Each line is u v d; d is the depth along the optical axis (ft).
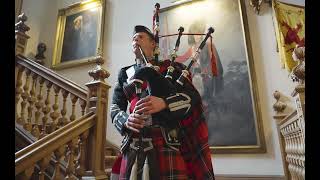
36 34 17.75
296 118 6.55
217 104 11.86
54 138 5.83
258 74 11.67
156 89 3.50
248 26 12.40
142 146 3.49
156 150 3.46
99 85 7.50
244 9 12.65
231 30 12.57
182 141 3.81
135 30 4.23
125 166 3.51
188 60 12.81
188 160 3.77
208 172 3.58
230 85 11.87
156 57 4.07
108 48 15.57
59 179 5.96
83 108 7.82
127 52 14.97
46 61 17.42
